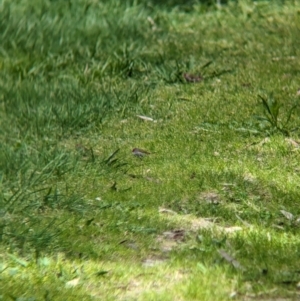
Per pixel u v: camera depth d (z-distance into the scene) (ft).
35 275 26.16
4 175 34.71
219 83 46.73
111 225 29.81
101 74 49.08
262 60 50.90
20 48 53.52
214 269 26.13
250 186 33.01
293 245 27.76
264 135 38.32
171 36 58.65
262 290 24.84
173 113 42.29
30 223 30.04
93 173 34.96
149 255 27.66
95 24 57.72
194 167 35.06
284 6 67.36
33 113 42.83
